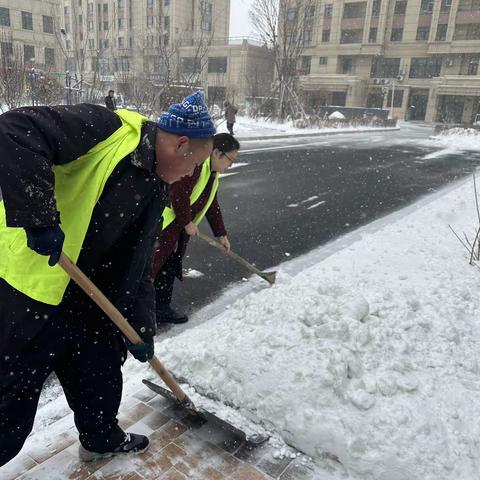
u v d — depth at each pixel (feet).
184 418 7.67
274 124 83.87
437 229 19.80
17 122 4.69
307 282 10.40
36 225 4.66
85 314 5.92
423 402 7.22
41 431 7.54
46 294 5.41
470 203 25.30
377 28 164.45
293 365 7.43
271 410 7.23
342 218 22.68
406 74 166.20
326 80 169.58
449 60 158.30
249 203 25.22
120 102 68.39
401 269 14.79
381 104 170.19
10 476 6.48
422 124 148.87
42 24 143.23
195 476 6.53
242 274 15.01
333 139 70.54
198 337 9.47
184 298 13.10
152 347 6.53
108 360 6.33
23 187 4.56
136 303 6.70
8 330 5.39
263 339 8.11
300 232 20.03
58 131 4.91
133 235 5.82
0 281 5.44
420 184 32.91
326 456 6.79
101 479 6.45
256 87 116.26
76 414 6.50
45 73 58.54
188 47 131.64
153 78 70.69
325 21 172.65
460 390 7.66
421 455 6.43
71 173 5.39
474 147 66.49
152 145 5.44
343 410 6.95
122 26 151.74
